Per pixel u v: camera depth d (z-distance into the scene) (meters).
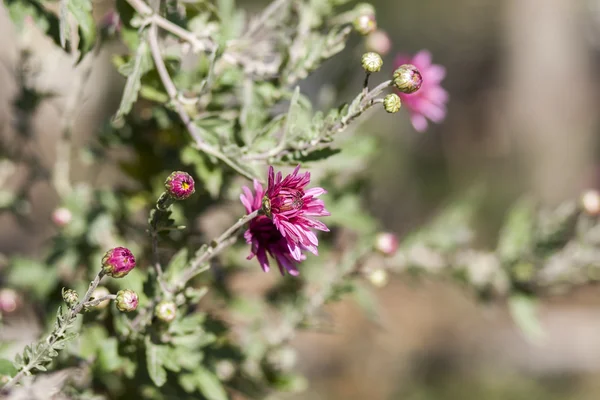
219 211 0.75
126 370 0.64
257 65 0.69
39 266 0.73
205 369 0.65
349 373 2.37
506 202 3.65
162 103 0.68
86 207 0.73
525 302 0.83
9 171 0.78
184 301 0.63
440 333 2.65
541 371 2.59
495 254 0.84
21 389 0.65
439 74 0.79
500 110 4.03
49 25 0.66
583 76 3.95
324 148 0.63
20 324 0.77
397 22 3.87
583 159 3.88
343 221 0.75
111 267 0.57
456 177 3.81
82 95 0.74
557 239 0.82
